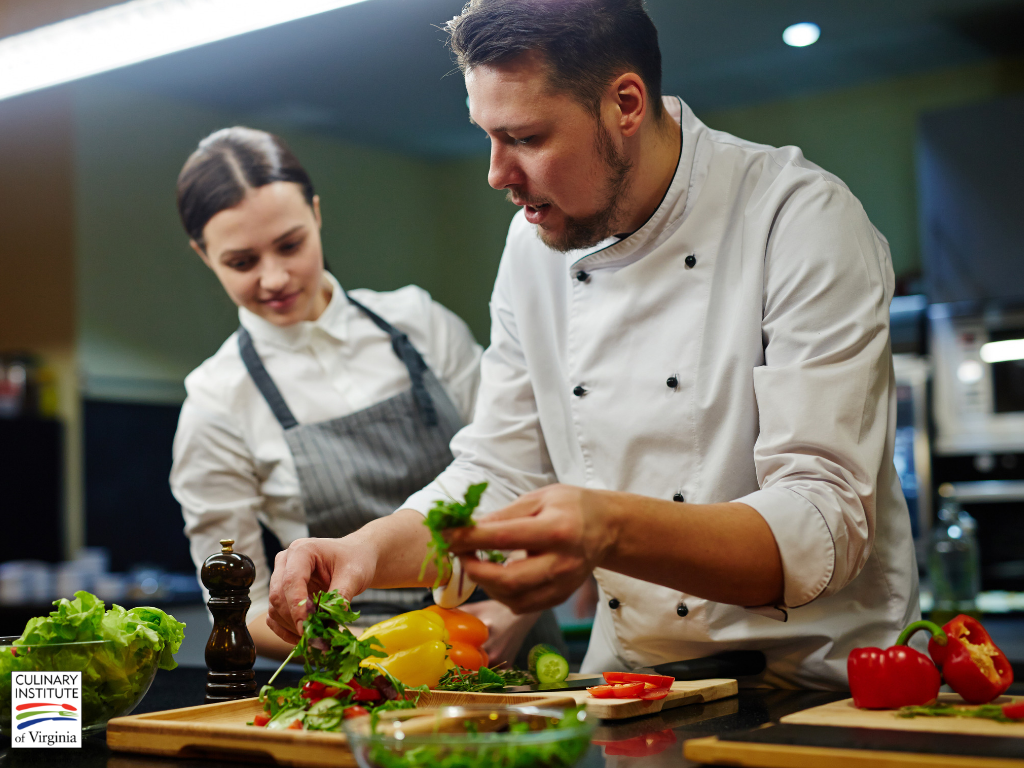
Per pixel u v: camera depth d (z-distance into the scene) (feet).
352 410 5.74
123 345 13.32
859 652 3.22
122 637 3.27
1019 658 8.20
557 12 3.40
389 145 15.83
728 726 3.15
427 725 2.53
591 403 4.23
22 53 7.43
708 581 2.95
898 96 13.08
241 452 5.65
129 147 13.44
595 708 3.27
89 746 3.21
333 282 6.02
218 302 14.44
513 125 3.42
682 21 11.37
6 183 13.60
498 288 4.89
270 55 12.17
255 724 3.07
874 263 3.68
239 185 5.34
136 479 13.58
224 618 3.86
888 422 3.77
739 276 3.97
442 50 12.01
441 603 4.20
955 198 11.67
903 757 2.44
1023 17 11.38
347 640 3.14
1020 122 11.35
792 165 4.02
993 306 11.50
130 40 7.00
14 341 13.44
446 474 4.49
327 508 5.55
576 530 2.51
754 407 3.86
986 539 11.42
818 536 3.09
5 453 12.39
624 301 4.17
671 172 4.02
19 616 10.44
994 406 11.47
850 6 11.07
